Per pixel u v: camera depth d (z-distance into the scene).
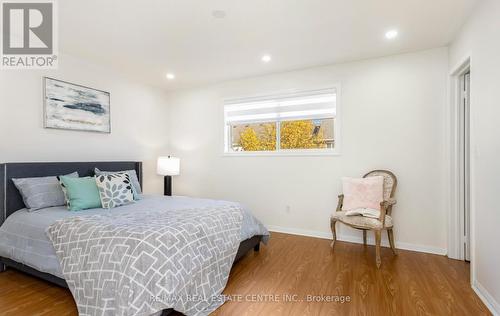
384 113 3.18
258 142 4.07
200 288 1.83
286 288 2.15
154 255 1.61
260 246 3.18
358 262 2.68
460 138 2.76
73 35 2.65
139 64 3.46
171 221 2.00
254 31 2.57
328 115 3.53
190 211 2.38
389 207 2.96
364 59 3.28
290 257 2.83
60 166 2.98
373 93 3.24
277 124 3.88
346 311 1.81
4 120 2.64
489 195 1.89
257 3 2.10
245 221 2.70
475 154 2.11
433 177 2.96
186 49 2.99
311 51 3.04
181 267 1.70
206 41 2.78
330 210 3.49
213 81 4.20
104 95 3.59
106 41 2.78
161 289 1.55
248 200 4.04
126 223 1.94
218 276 2.04
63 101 3.11
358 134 3.31
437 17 2.30
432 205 2.96
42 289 2.12
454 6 2.13
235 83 4.12
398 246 3.11
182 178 4.60
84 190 2.66
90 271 1.67
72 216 2.28
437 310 1.82
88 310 1.61
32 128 2.85
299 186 3.67
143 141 4.24
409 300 1.95
